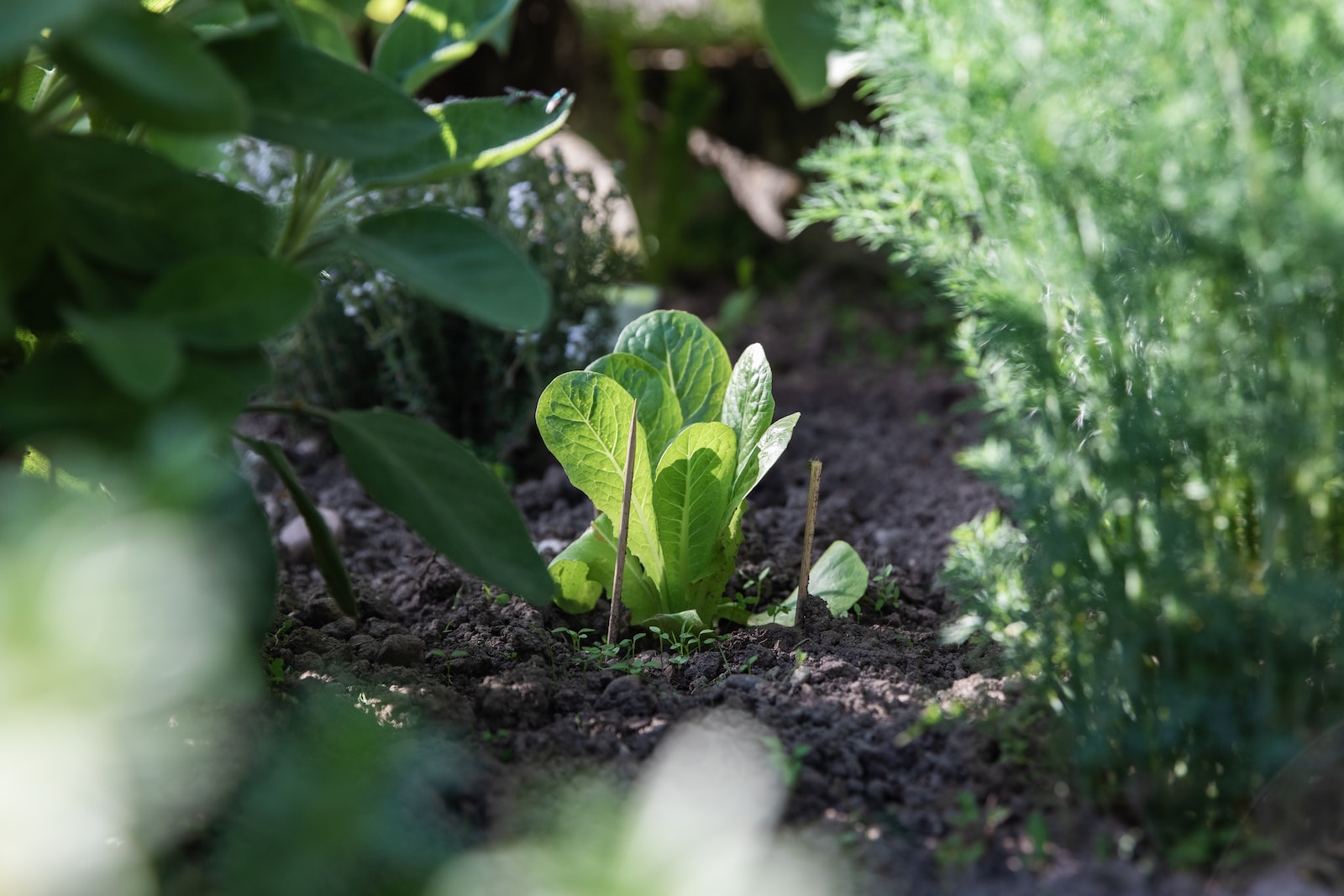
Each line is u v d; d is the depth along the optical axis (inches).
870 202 82.3
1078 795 79.9
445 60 82.4
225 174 96.8
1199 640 78.2
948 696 82.8
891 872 78.5
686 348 87.9
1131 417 78.4
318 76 78.3
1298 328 77.6
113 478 76.0
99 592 63.9
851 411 104.3
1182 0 77.4
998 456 80.0
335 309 99.0
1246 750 78.4
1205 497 78.7
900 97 80.5
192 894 76.9
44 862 71.2
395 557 92.4
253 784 78.8
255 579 79.3
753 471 86.1
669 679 84.5
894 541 93.4
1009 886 78.2
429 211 79.6
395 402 99.5
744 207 141.3
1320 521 78.3
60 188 77.2
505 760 81.1
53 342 79.3
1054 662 80.2
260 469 96.0
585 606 87.5
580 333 98.7
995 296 79.4
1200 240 77.7
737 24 143.7
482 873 75.8
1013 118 78.0
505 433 98.3
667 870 72.0
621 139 139.3
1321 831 78.2
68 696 63.1
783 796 79.7
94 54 74.2
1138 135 77.4
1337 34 77.1
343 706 80.7
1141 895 77.9
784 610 87.5
